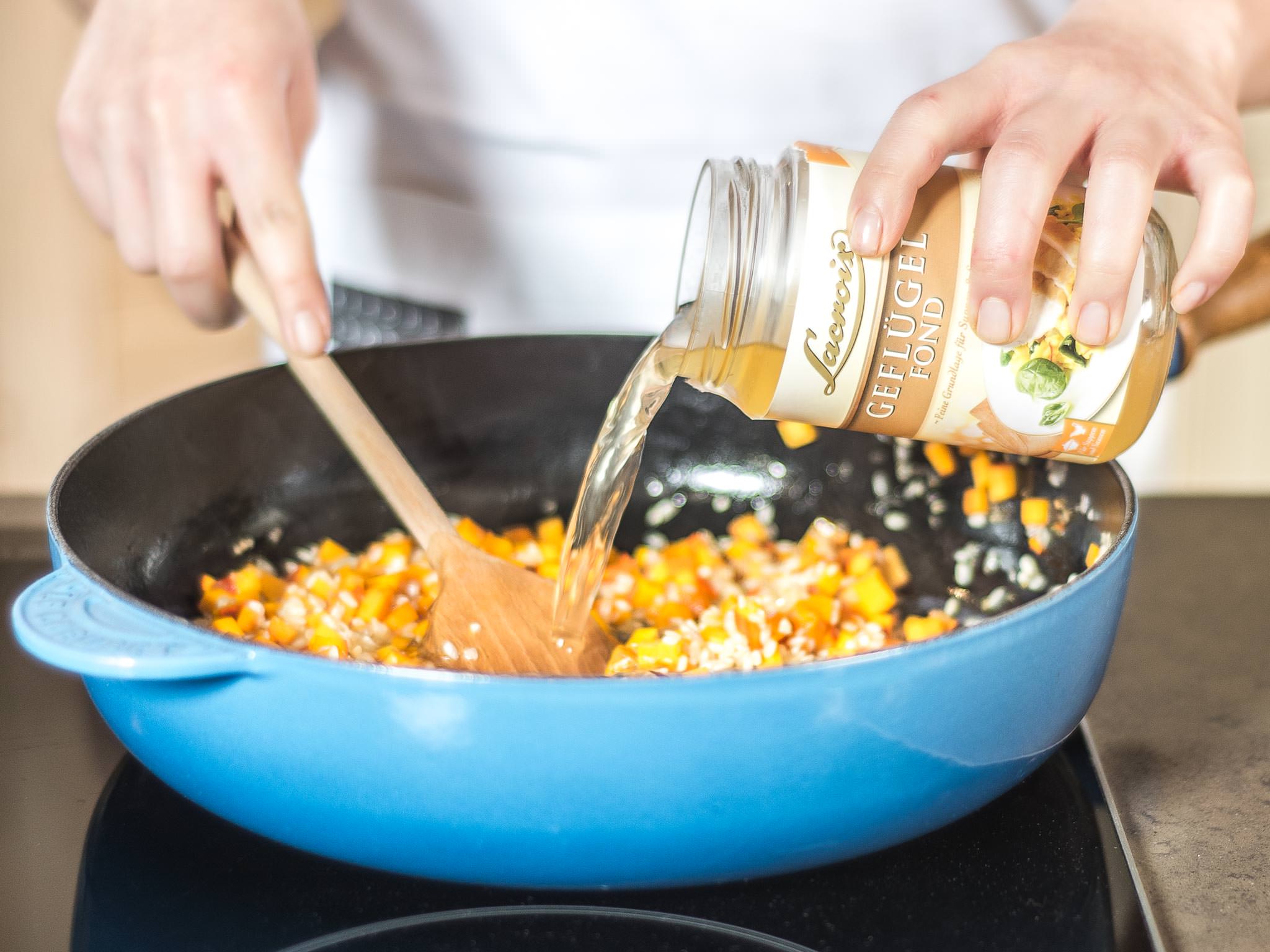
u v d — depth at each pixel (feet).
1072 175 1.93
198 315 2.23
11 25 4.64
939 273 1.81
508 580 2.08
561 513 2.43
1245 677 2.03
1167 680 2.03
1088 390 1.83
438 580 2.15
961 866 1.73
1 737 1.91
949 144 1.80
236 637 1.62
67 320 5.09
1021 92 1.86
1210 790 1.84
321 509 2.31
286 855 1.75
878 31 2.60
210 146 2.09
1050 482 2.15
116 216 2.21
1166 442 3.02
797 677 1.55
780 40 2.60
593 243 2.76
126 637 1.61
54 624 1.62
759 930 1.65
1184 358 2.17
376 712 1.56
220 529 2.18
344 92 2.77
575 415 2.41
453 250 2.81
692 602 2.21
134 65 2.17
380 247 2.85
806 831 1.63
